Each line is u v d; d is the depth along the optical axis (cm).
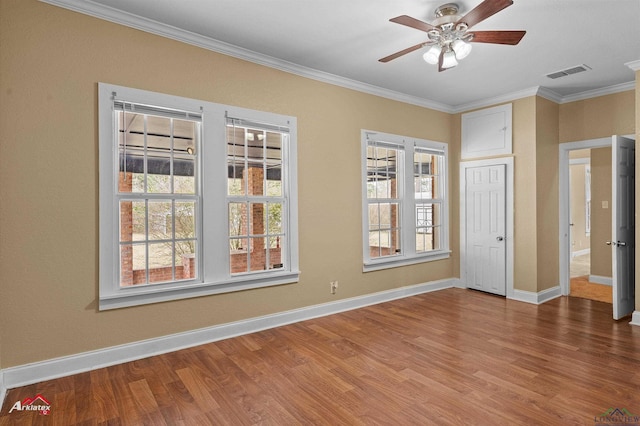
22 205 260
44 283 268
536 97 475
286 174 398
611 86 462
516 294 493
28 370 262
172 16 300
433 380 268
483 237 530
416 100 517
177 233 473
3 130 252
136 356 305
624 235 418
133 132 443
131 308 304
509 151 498
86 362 284
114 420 220
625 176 421
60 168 274
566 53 366
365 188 466
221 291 350
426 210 568
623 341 340
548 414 223
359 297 460
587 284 585
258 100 374
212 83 344
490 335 359
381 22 309
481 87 471
